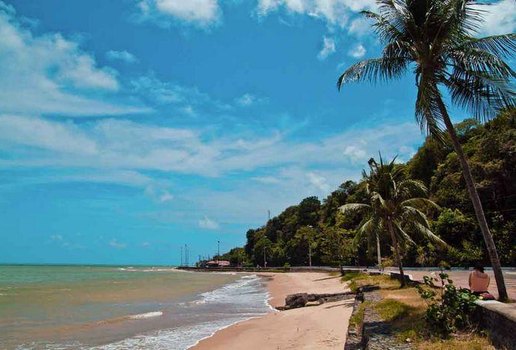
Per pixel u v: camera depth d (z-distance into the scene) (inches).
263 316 1058.1
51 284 2493.8
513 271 1409.9
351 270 2422.5
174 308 1299.2
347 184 4375.0
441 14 530.6
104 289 2057.1
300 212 5093.5
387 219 1008.9
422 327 413.1
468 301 400.2
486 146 2058.3
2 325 948.6
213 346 716.7
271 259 5064.0
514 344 299.4
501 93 515.8
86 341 775.7
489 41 528.1
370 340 395.9
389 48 568.7
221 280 3134.8
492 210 1967.3
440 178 2321.6
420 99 523.2
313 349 581.3
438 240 980.6
